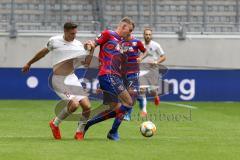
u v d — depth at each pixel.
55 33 77.62
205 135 38.06
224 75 70.44
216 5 87.88
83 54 34.56
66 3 85.75
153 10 84.62
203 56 77.62
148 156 28.12
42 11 85.00
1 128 40.94
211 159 27.53
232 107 62.94
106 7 85.44
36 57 34.91
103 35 33.97
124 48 44.81
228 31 83.56
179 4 87.06
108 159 27.11
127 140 34.25
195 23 81.88
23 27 82.19
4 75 68.75
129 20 34.06
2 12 84.69
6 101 66.31
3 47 75.69
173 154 28.86
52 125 34.03
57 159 26.84
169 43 77.25
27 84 69.00
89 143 32.44
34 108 58.25
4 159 26.69
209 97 70.06
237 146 32.31
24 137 35.50
